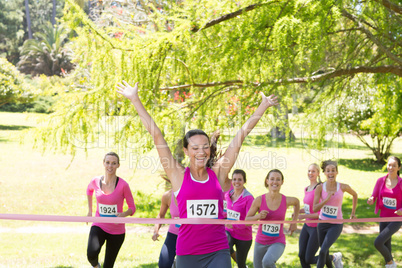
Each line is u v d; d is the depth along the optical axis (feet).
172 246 18.52
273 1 23.47
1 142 98.27
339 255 22.82
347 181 64.75
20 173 66.95
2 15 243.19
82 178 65.21
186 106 30.30
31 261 24.86
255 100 26.37
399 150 98.48
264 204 19.56
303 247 22.09
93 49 24.91
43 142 26.84
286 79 25.29
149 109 26.00
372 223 39.37
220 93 30.48
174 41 24.31
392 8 23.88
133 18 43.98
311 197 22.07
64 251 27.71
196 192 11.89
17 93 109.60
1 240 30.58
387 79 33.19
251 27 23.77
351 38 27.66
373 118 60.39
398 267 24.53
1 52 246.88
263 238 19.56
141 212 44.88
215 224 12.15
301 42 22.24
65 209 46.14
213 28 26.14
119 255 27.61
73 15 24.20
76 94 26.89
